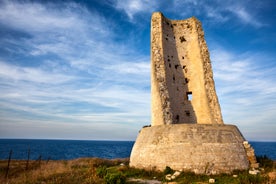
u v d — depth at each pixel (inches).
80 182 493.7
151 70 901.2
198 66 890.7
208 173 563.2
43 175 587.2
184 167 582.6
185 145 610.2
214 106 810.2
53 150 3740.2
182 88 912.3
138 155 696.4
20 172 783.7
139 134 782.5
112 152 3582.7
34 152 3112.7
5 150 3442.4
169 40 940.0
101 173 579.8
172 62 917.8
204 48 904.9
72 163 1003.9
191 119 873.5
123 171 658.2
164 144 637.9
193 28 954.7
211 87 840.9
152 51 874.8
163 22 932.0
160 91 774.5
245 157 625.9
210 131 631.8
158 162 624.7
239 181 471.2
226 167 578.9
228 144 615.8
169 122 740.7
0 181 568.1
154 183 503.8
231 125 683.4
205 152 591.2
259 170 593.3
